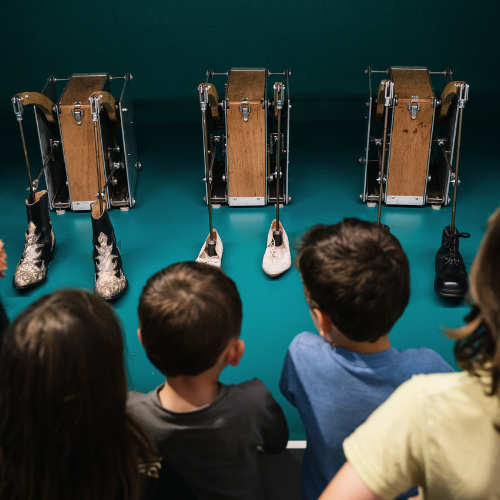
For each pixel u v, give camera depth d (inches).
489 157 166.2
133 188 153.0
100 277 117.4
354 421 48.0
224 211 147.2
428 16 173.0
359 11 173.0
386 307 45.2
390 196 146.1
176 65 181.5
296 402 51.3
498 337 24.7
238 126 139.2
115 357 33.2
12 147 176.6
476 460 26.6
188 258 131.0
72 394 31.5
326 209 147.2
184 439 46.0
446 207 146.1
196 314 43.0
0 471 34.5
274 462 60.0
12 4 171.5
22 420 32.2
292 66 181.5
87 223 143.4
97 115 117.5
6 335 32.0
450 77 142.0
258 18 174.4
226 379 100.1
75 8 172.7
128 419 37.4
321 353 49.7
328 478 50.3
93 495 33.9
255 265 127.5
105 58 180.1
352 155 170.9
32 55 178.9
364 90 184.2
